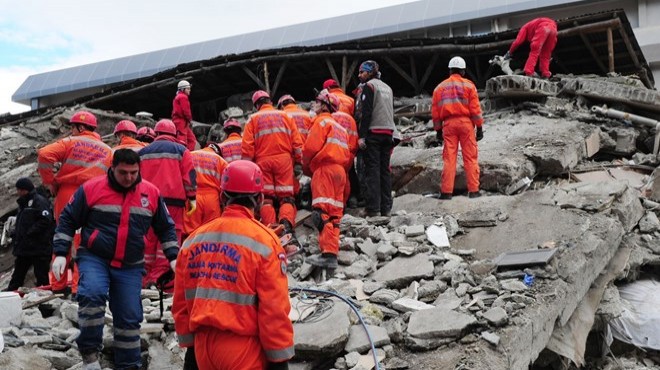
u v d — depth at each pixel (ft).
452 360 15.25
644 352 21.43
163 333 17.42
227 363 10.16
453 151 27.43
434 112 27.99
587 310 20.25
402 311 18.02
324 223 21.81
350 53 46.68
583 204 23.77
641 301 22.41
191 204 21.65
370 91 25.73
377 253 22.15
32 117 52.21
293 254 22.99
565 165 29.58
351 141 26.68
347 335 16.12
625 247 23.13
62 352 16.33
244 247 10.30
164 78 52.19
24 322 17.66
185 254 10.88
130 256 14.46
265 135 24.93
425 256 21.26
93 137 22.94
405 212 26.00
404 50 45.83
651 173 30.25
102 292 13.92
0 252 37.22
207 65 50.19
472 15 67.36
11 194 40.27
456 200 26.94
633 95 34.76
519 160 29.25
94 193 14.28
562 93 37.86
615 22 40.06
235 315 10.16
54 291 21.62
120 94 53.83
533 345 16.63
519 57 46.34
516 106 38.17
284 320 10.21
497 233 22.94
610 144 33.71
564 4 65.57
